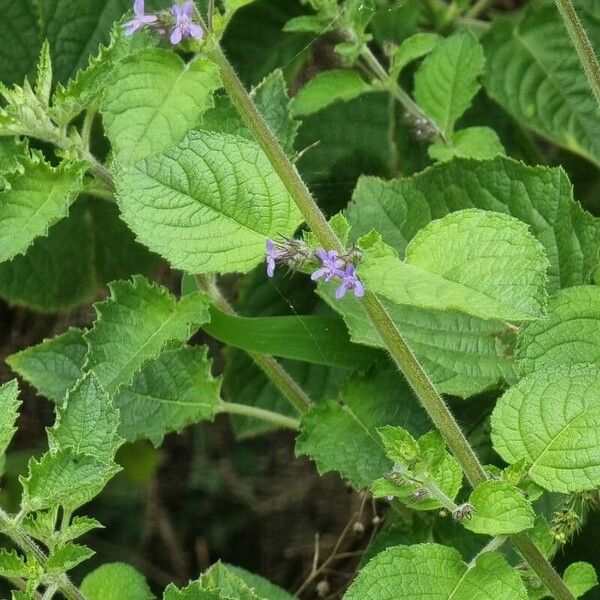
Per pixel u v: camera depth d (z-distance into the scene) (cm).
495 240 89
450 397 109
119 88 86
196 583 96
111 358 102
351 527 122
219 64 87
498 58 122
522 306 88
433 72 114
